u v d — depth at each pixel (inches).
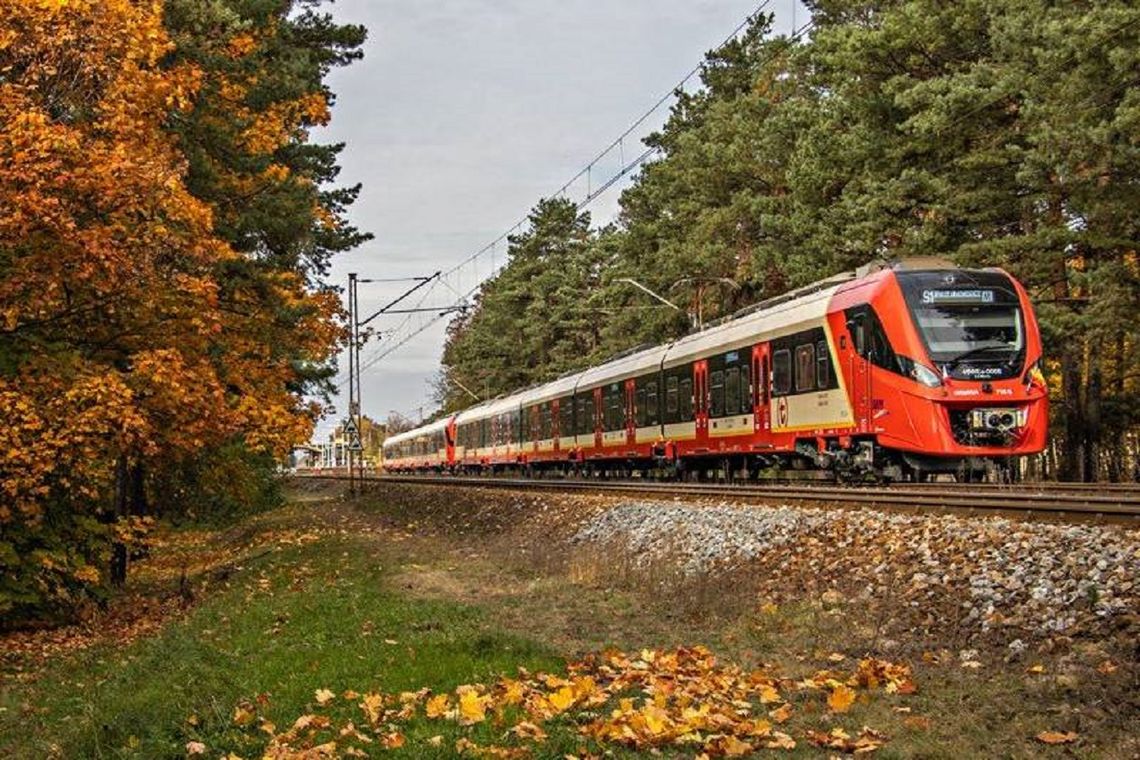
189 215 601.3
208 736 294.7
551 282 2726.4
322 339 933.8
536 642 424.2
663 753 271.1
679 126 1875.0
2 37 535.8
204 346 655.8
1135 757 257.3
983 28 1055.0
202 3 686.5
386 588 621.6
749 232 1577.3
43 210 512.7
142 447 594.9
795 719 309.4
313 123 925.8
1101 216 944.9
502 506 1101.7
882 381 749.9
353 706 320.2
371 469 4158.5
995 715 299.6
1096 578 372.2
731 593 513.7
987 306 737.0
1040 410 726.5
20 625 685.9
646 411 1264.8
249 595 664.4
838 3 1373.0
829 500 675.4
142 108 606.5
